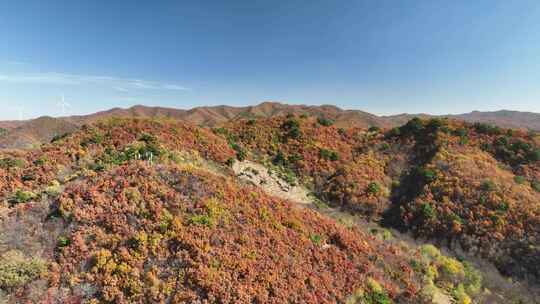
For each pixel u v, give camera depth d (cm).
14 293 1006
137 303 1011
